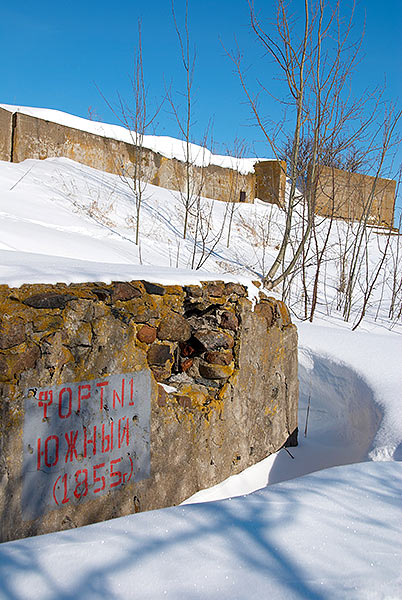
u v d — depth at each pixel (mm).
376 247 15664
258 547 1766
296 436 4684
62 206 10000
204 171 15680
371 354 5375
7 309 2473
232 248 12672
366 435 4336
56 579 1537
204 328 3885
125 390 3020
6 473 2422
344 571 1674
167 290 3449
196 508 2076
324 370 5371
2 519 2406
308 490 2307
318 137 8594
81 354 2783
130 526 1897
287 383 4555
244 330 3979
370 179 17891
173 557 1678
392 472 2637
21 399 2500
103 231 9586
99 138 13211
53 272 2828
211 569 1626
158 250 10117
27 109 12172
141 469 3113
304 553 1752
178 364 3844
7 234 6449
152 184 14297
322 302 10461
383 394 4457
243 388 3967
